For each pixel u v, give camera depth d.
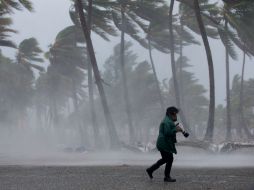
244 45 33.88
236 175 9.76
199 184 8.04
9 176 10.02
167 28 37.56
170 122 8.48
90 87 32.25
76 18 33.97
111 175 9.98
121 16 34.44
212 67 25.16
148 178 9.23
